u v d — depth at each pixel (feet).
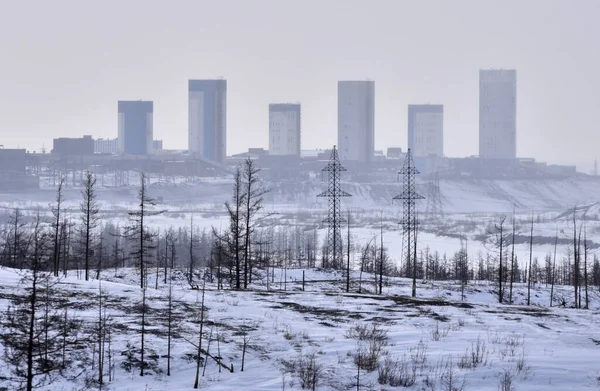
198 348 150.41
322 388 132.98
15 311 155.74
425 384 132.57
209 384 137.39
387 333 188.24
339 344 171.01
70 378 137.69
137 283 366.63
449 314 231.50
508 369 139.13
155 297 228.43
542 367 140.46
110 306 203.92
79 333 163.43
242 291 278.26
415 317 220.84
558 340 182.91
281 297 257.75
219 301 233.14
